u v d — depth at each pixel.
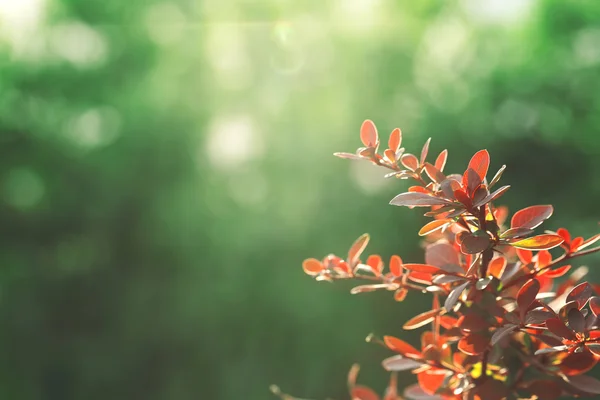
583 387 1.04
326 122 10.48
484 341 1.04
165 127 11.09
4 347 10.99
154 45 11.58
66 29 11.65
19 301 11.23
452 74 10.76
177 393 10.18
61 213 11.45
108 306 11.25
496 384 1.09
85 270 11.43
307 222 9.84
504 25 11.27
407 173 1.04
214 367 10.08
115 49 11.61
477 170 0.96
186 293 10.46
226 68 11.51
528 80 10.46
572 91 10.38
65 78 11.41
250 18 11.38
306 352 9.43
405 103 10.59
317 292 9.40
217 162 11.03
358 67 10.73
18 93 11.52
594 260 6.37
